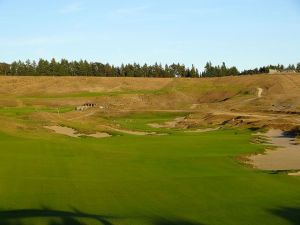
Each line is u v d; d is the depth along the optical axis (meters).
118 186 37.72
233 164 52.62
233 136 83.50
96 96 192.75
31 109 145.00
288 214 29.80
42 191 35.28
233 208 31.20
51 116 112.88
